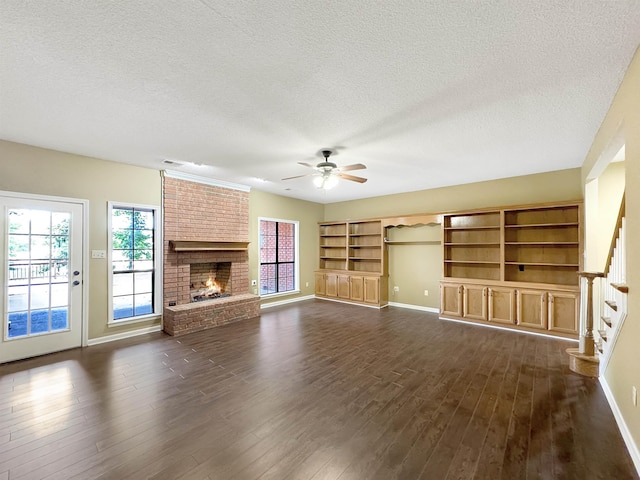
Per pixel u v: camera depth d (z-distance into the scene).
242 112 2.73
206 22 1.63
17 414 2.38
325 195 7.03
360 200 7.38
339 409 2.47
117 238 4.43
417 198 6.38
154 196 4.69
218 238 5.51
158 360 3.51
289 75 2.15
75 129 3.11
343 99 2.50
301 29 1.68
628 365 2.11
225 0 1.47
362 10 1.54
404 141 3.44
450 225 5.79
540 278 4.82
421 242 6.38
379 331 4.71
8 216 3.46
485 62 2.00
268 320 5.40
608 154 3.00
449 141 3.44
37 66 2.02
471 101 2.52
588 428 2.21
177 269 4.94
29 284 3.60
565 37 1.74
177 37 1.75
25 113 2.74
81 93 2.39
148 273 4.74
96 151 3.84
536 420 2.30
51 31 1.68
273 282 6.87
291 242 7.36
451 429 2.20
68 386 2.86
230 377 3.06
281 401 2.59
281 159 4.17
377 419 2.33
